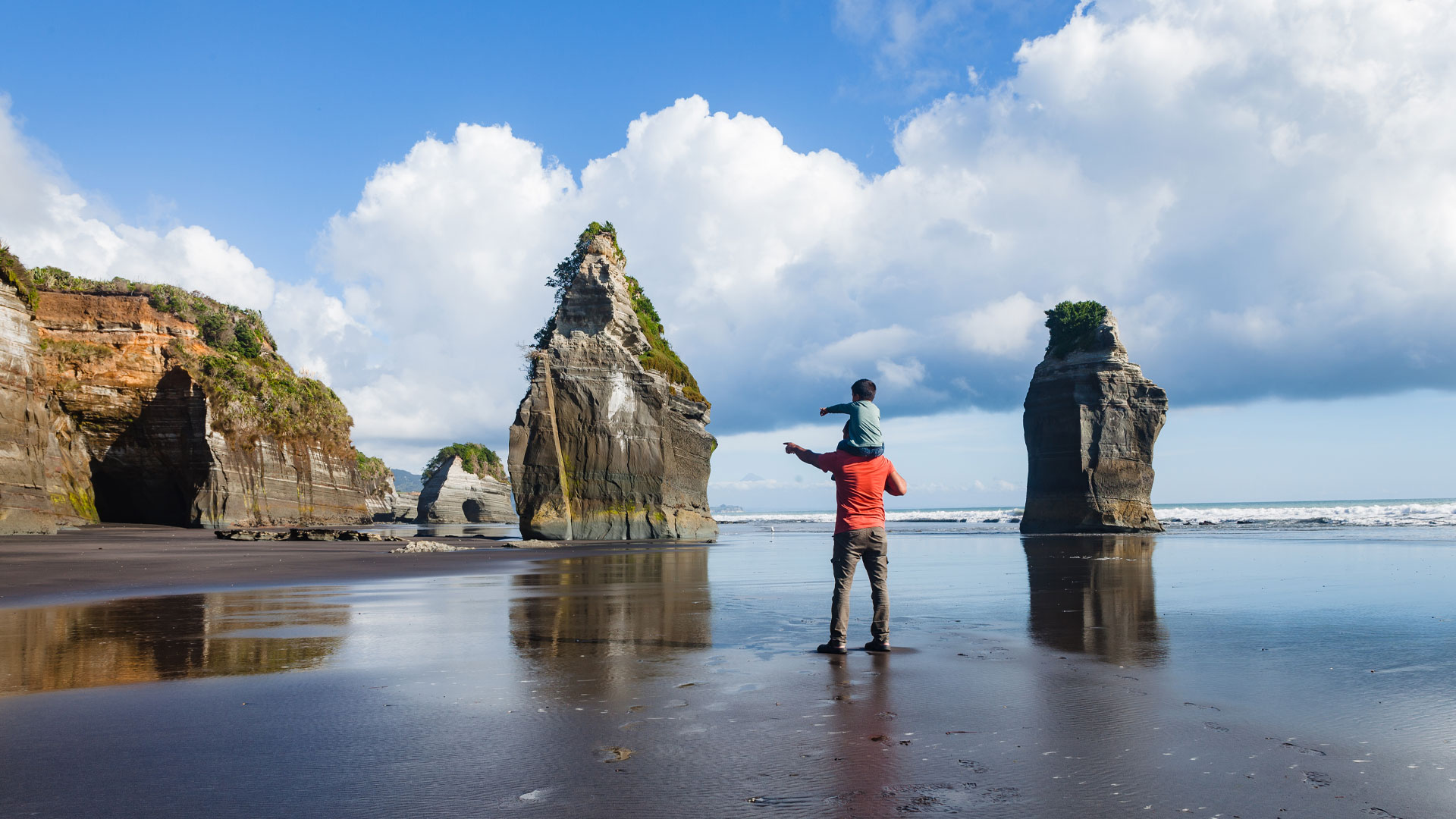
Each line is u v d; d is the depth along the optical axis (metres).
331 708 4.16
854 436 6.10
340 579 13.03
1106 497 46.62
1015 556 19.27
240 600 9.68
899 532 47.22
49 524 32.19
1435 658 5.40
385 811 2.72
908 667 5.21
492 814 2.69
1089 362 48.03
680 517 38.75
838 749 3.42
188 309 55.41
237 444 51.69
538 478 35.50
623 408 37.22
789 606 8.84
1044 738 3.57
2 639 6.59
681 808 2.75
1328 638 6.28
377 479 120.44
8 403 30.50
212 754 3.37
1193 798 2.82
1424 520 47.47
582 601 9.41
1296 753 3.33
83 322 49.50
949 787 2.95
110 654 5.78
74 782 3.01
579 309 39.31
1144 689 4.51
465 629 7.07
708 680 4.82
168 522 51.44
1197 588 10.48
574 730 3.74
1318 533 32.59
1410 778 3.02
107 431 48.84
